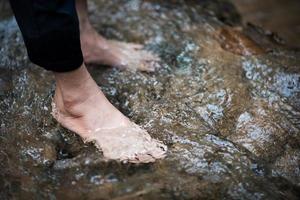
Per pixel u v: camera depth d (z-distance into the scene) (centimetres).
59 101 100
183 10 145
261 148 96
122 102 107
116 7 145
